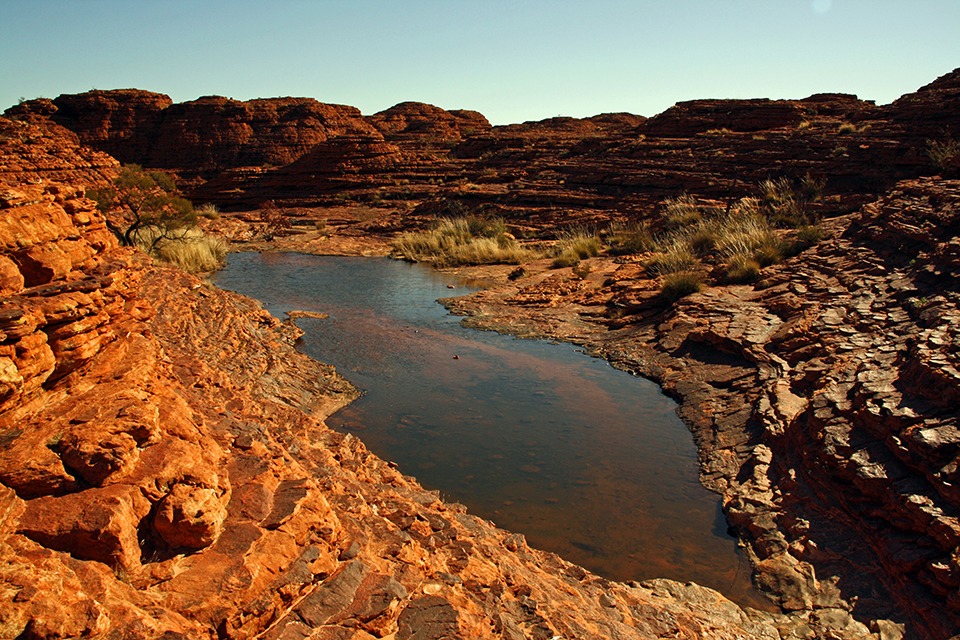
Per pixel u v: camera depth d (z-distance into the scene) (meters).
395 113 88.62
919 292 11.05
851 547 6.49
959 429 6.44
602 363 13.70
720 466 8.77
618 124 75.19
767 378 10.58
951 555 5.55
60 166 35.59
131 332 4.98
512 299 18.83
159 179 34.72
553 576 5.60
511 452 9.42
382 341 15.27
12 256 3.88
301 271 25.98
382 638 3.45
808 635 5.61
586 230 29.80
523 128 74.00
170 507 3.37
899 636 5.38
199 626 3.00
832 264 14.55
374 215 41.69
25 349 3.44
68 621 2.53
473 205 36.28
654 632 4.94
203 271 25.44
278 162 68.06
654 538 7.26
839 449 7.25
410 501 5.89
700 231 22.48
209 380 7.75
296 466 5.09
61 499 3.20
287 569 3.54
